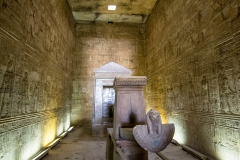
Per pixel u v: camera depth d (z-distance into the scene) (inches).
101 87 399.5
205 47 172.7
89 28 415.2
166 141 106.7
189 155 181.5
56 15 253.9
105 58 408.8
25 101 153.2
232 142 136.0
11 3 129.5
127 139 122.8
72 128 348.8
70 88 369.1
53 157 177.2
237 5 132.0
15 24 135.9
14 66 134.9
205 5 173.6
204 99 173.6
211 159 158.1
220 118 149.9
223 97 146.6
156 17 338.3
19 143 141.1
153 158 171.8
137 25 429.4
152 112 107.0
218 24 153.5
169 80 266.4
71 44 372.5
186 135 209.8
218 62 152.9
